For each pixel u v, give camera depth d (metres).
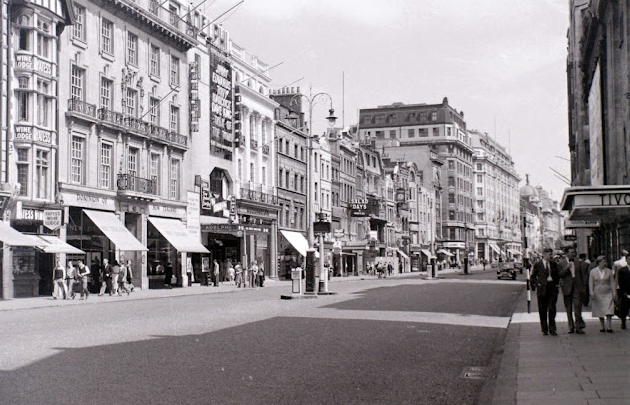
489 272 105.44
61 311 25.94
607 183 41.97
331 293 39.03
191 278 53.31
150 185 47.12
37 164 36.91
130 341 15.54
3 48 34.62
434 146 156.12
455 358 13.41
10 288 34.50
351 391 9.86
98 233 42.34
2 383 10.16
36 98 36.75
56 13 38.06
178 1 53.56
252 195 63.66
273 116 70.56
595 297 17.55
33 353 13.43
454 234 153.38
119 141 44.66
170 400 9.02
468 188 167.50
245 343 15.27
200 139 55.59
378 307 27.73
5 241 31.27
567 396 8.89
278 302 31.48
